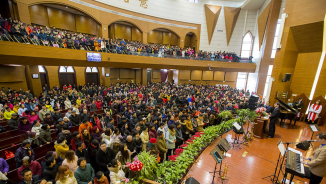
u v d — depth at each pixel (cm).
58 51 1041
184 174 435
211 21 2238
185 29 2248
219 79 2481
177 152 500
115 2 1698
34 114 679
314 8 819
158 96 1312
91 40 1238
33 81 1278
